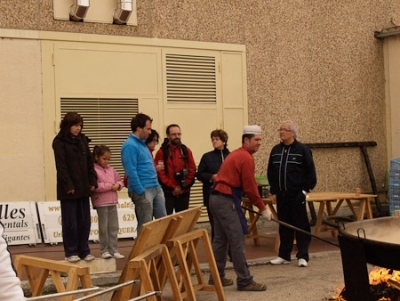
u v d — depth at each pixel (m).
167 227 7.00
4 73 10.77
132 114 11.95
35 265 5.90
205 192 9.95
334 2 14.64
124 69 11.86
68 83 11.30
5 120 10.76
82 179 8.46
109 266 8.66
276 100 13.71
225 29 13.05
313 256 10.55
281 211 9.82
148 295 5.38
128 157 8.81
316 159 14.38
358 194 11.84
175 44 12.41
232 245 8.05
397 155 15.38
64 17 11.26
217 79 12.95
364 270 4.84
